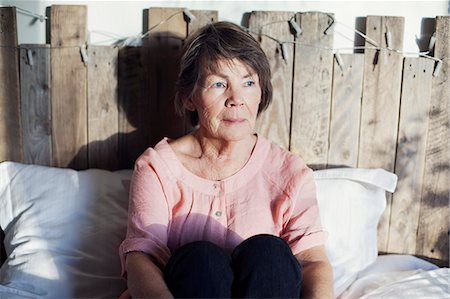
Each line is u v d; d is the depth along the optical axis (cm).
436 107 155
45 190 146
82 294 131
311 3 158
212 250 104
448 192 158
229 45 119
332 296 111
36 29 157
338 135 158
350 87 155
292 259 105
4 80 156
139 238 116
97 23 159
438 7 156
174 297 101
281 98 156
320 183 149
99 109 157
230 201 124
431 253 161
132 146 160
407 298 125
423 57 155
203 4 159
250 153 130
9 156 159
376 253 150
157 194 123
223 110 121
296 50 154
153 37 155
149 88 157
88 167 160
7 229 146
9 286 128
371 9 157
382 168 158
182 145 132
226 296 99
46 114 157
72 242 137
